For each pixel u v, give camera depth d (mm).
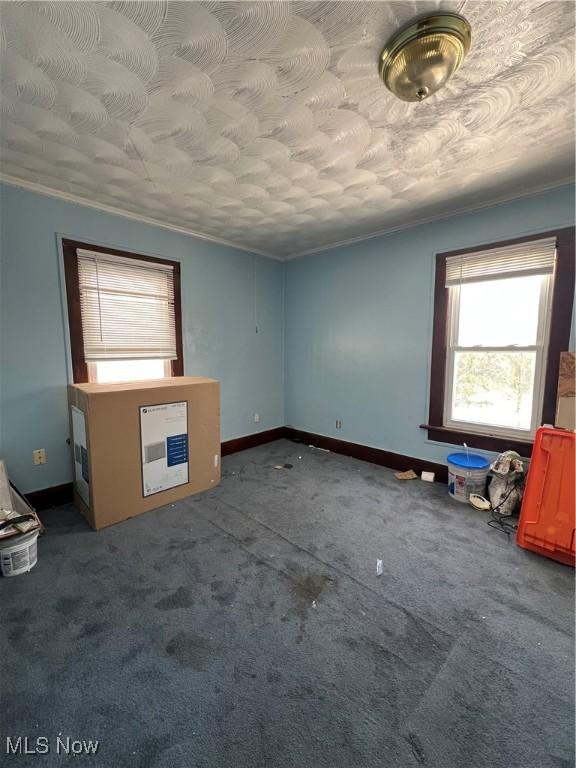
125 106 1540
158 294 3100
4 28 1135
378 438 3494
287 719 1138
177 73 1350
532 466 2098
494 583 1769
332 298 3773
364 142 1855
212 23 1138
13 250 2307
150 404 2475
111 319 2812
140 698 1203
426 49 1181
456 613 1575
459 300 2857
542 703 1178
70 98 1479
